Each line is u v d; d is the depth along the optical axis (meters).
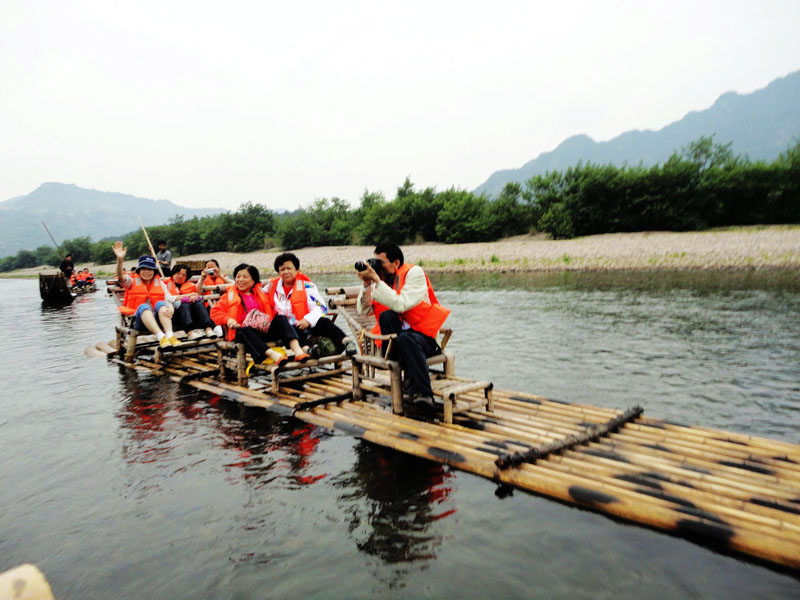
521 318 9.90
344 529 2.71
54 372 6.94
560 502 2.95
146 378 6.38
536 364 6.39
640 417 4.12
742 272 15.98
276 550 2.54
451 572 2.32
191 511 2.97
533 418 4.14
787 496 2.76
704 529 2.51
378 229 40.19
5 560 2.55
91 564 2.50
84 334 10.52
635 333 8.02
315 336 5.88
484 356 6.92
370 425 4.13
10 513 3.04
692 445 3.50
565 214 31.08
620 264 19.77
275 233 49.31
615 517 2.77
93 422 4.70
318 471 3.44
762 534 2.41
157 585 2.32
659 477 3.05
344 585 2.25
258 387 5.52
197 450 3.91
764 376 5.54
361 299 4.84
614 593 2.16
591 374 5.87
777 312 9.20
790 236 21.89
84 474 3.55
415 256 29.23
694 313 9.52
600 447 3.56
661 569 2.32
